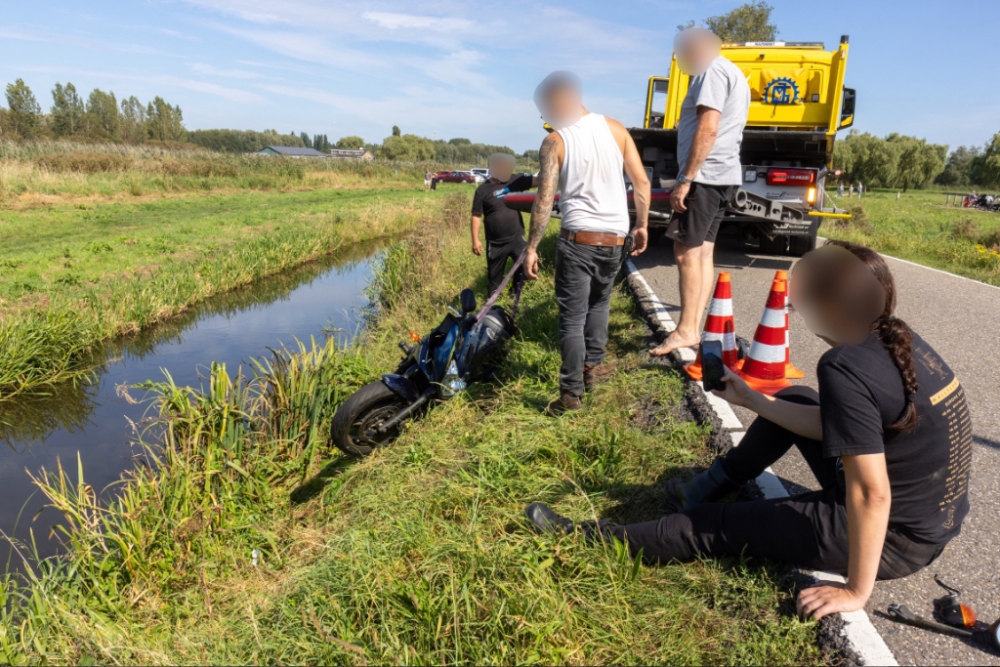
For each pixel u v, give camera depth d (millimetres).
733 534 2441
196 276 11070
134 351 8031
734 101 4434
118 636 2904
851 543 2080
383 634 2529
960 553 2594
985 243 13688
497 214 7062
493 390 4902
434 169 63906
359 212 21797
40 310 7949
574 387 4070
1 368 6570
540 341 5688
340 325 9109
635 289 6898
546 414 4203
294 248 14016
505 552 2746
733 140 4492
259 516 3934
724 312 4320
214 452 4156
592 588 2533
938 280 8336
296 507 4141
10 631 2992
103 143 41406
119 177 27531
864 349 2010
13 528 4219
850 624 2176
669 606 2416
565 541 2736
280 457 4578
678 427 3709
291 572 3344
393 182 46469
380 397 4355
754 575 2463
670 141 8312
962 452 2113
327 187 38406
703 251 4742
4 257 11438
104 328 8211
